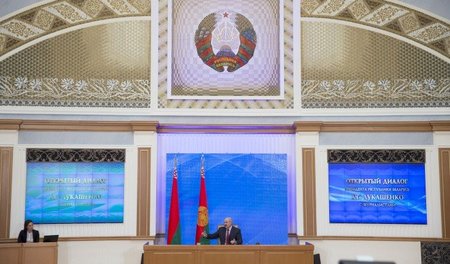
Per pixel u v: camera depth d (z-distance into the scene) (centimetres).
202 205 1148
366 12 1185
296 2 1209
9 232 1121
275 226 1165
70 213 1146
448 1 1132
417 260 1138
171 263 979
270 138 1191
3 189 1128
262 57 1207
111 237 1141
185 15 1213
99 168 1161
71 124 1159
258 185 1176
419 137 1170
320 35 1207
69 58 1183
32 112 1159
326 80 1196
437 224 1145
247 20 1216
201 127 1183
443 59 1182
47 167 1150
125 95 1187
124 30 1200
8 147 1139
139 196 1155
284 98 1195
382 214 1158
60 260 1127
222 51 1209
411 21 1174
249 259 984
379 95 1188
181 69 1202
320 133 1179
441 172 1154
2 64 1163
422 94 1182
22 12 1138
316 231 1153
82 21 1186
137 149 1166
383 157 1168
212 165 1180
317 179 1165
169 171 1176
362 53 1198
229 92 1200
